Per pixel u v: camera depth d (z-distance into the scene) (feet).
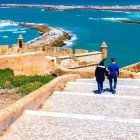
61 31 324.19
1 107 59.41
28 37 308.60
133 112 48.16
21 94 69.36
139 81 78.23
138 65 114.52
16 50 132.26
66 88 64.95
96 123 40.98
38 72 97.76
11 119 40.88
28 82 80.07
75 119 42.34
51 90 58.08
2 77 84.74
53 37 284.41
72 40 284.20
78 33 323.37
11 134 37.83
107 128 39.29
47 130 38.75
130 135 37.24
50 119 42.37
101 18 456.86
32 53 96.22
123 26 375.25
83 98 55.06
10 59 91.45
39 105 51.67
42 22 422.82
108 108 49.88
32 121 41.83
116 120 41.93
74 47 254.88
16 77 85.10
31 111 45.34
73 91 62.69
